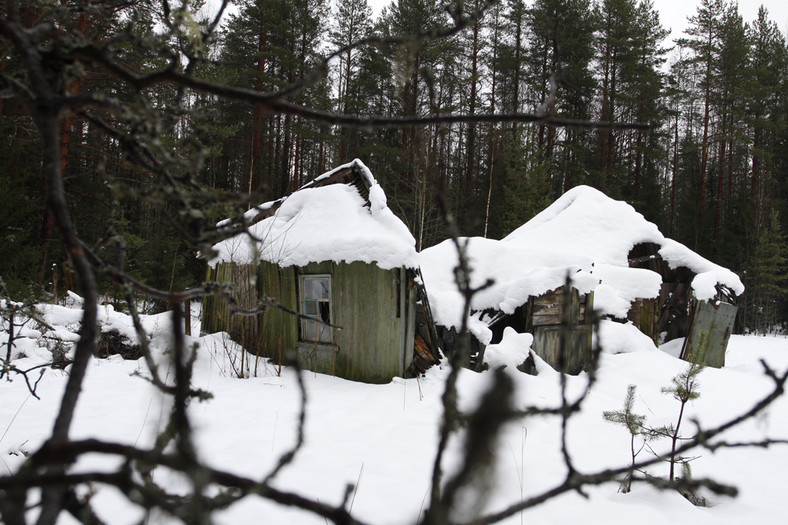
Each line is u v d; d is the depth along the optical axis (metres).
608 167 25.70
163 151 0.83
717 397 7.18
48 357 6.84
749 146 29.16
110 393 5.64
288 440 4.26
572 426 5.25
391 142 23.16
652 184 29.47
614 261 12.71
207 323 10.22
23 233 8.33
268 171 21.45
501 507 3.12
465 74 23.84
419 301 8.02
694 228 29.48
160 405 0.59
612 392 7.04
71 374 0.58
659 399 6.88
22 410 4.88
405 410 5.55
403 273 7.36
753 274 26.34
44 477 0.40
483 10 0.77
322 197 9.39
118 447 0.42
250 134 23.48
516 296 8.46
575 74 19.36
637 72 26.47
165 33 0.86
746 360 12.51
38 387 5.79
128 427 4.27
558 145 24.47
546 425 5.23
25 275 8.48
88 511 0.61
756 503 3.60
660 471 4.02
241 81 20.16
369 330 7.42
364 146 22.67
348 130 23.25
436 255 11.18
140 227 13.95
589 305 8.74
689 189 33.66
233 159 24.72
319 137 21.86
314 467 3.69
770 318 27.17
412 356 7.46
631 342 9.46
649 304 11.59
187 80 0.74
